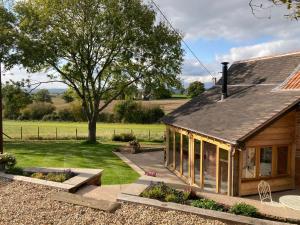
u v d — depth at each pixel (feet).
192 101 73.67
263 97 49.88
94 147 90.94
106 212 30.32
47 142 102.78
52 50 92.79
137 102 159.74
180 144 59.88
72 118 168.25
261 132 41.60
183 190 35.88
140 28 92.48
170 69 96.89
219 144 44.29
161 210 30.50
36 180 38.70
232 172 41.34
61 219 29.01
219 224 27.73
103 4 90.89
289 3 16.87
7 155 44.50
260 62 66.23
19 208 31.24
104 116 162.50
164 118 71.67
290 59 56.24
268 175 44.04
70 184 37.47
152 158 76.64
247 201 34.37
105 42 94.17
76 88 100.53
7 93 96.22
